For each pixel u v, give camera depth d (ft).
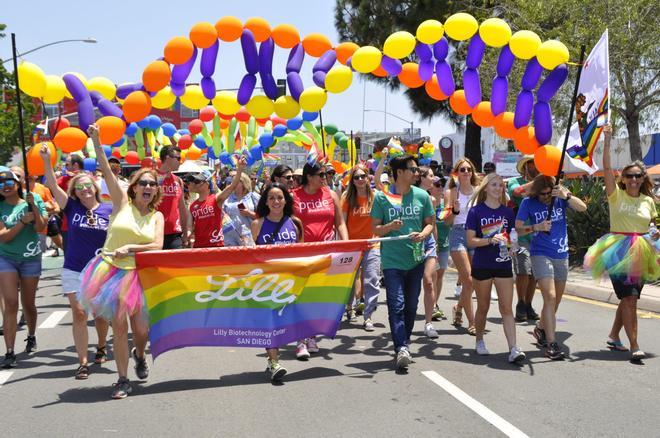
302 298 19.54
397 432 14.69
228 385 18.62
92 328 26.81
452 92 25.76
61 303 32.73
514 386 18.03
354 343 23.93
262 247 18.86
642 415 15.60
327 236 23.59
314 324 19.75
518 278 26.89
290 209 20.93
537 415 15.66
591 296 32.37
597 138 21.71
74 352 22.85
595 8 49.85
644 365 20.10
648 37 50.47
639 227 21.03
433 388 17.97
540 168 21.53
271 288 19.07
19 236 21.25
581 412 15.84
